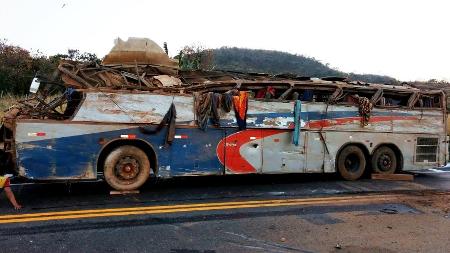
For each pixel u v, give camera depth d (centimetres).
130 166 977
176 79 1232
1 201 875
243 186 1105
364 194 1047
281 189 1080
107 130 950
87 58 2292
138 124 978
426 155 1351
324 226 764
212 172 1058
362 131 1252
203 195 981
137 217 782
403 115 1314
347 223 787
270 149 1126
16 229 697
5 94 2050
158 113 997
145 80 1170
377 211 881
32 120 893
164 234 694
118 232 696
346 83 1286
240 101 1080
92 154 939
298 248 649
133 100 976
